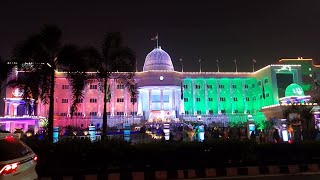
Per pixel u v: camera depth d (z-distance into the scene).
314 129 45.16
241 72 115.88
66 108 103.00
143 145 19.34
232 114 107.88
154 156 19.27
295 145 21.33
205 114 108.56
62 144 18.20
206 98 113.00
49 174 17.81
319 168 20.69
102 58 32.50
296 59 114.31
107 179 17.84
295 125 48.34
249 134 46.06
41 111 82.25
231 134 45.00
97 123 97.94
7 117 74.75
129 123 96.25
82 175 17.88
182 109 107.44
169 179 18.39
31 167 8.83
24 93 29.02
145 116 105.38
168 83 103.38
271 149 20.94
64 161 17.97
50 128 28.48
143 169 18.95
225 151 19.91
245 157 20.16
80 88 30.33
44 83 28.83
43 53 28.92
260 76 111.38
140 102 105.69
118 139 19.86
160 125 82.44
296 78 105.94
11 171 7.97
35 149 17.69
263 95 108.38
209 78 112.88
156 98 109.38
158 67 112.94
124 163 18.92
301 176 18.31
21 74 30.92
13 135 9.05
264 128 58.56
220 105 113.88
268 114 90.12
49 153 17.80
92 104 105.56
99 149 18.19
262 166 20.00
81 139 19.28
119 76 36.41
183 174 18.72
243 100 115.19
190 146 19.70
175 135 48.69
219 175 19.16
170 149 19.42
